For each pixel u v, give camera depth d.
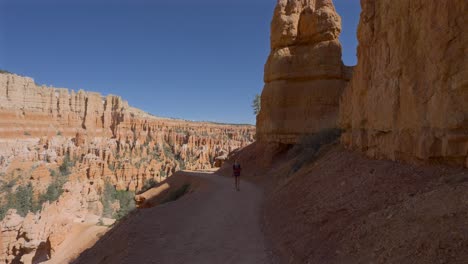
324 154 16.62
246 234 11.12
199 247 10.07
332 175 11.37
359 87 12.69
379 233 5.84
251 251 9.40
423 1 7.86
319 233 7.92
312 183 12.08
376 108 10.71
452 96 6.85
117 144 105.88
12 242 39.16
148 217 13.95
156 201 32.34
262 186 23.00
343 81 29.34
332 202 9.08
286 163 24.81
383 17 10.54
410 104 8.37
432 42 7.39
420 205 5.77
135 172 88.06
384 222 6.04
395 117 9.26
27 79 91.00
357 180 9.45
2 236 38.81
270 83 31.98
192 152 110.56
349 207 8.07
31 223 39.78
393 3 9.57
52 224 39.75
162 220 13.41
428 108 7.67
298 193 12.26
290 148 30.09
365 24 12.40
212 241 10.56
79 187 58.12
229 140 123.19
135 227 12.49
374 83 11.21
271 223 11.49
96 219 48.75
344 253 6.19
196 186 27.36
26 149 81.19
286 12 32.53
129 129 115.81
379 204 7.30
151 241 10.81
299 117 29.14
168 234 11.50
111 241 13.33
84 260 14.65
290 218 10.40
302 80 30.00
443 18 7.00
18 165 71.12
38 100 93.19
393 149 9.29
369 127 11.47
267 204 14.80
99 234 31.83
